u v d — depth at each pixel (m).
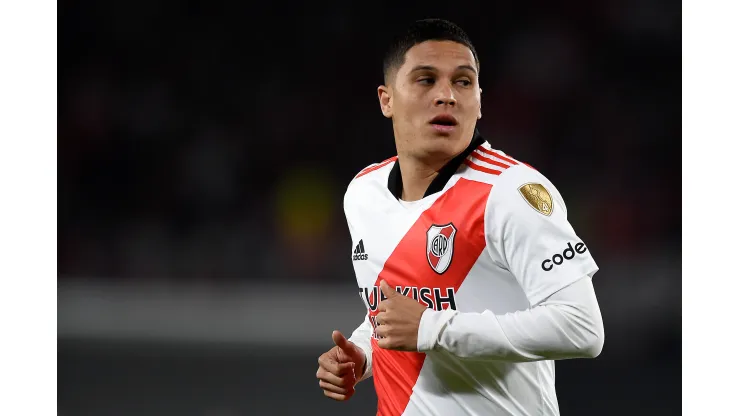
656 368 29.52
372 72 55.00
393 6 54.69
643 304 44.72
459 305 9.42
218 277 52.56
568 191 49.88
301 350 34.16
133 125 54.59
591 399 24.53
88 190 53.50
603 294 45.69
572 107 51.00
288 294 50.81
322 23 55.28
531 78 51.25
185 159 54.16
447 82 9.65
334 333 10.72
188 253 52.91
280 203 53.72
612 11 50.91
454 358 9.46
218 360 31.81
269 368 30.00
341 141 54.38
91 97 54.81
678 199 48.97
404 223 9.90
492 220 9.02
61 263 52.41
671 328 37.88
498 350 8.73
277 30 55.31
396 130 10.13
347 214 10.97
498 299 9.38
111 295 49.84
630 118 50.41
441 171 9.73
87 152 53.81
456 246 9.29
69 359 32.12
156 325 41.59
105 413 22.89
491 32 51.94
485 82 51.53
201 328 40.69
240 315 44.41
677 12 50.41
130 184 53.84
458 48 9.73
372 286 10.33
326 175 54.06
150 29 55.69
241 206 53.66
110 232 53.19
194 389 26.27
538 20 51.53
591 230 48.47
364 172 11.16
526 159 50.62
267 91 55.25
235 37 55.66
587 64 50.97
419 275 9.64
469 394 9.52
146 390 26.14
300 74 55.16
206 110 55.19
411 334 9.05
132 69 55.59
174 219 53.56
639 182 49.59
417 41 9.82
